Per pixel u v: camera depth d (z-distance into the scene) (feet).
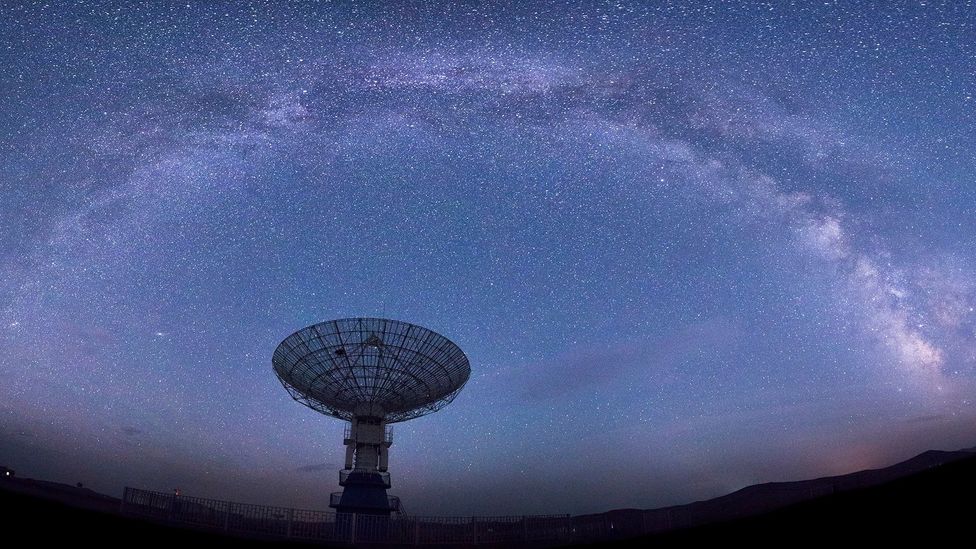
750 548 81.61
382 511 124.98
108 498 80.69
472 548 92.73
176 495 83.05
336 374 127.03
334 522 90.02
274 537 85.10
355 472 128.98
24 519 69.82
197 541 79.46
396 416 135.33
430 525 93.56
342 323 124.77
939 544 66.49
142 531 76.54
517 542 93.50
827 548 74.90
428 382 129.90
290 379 120.88
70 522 72.54
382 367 127.34
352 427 131.13
